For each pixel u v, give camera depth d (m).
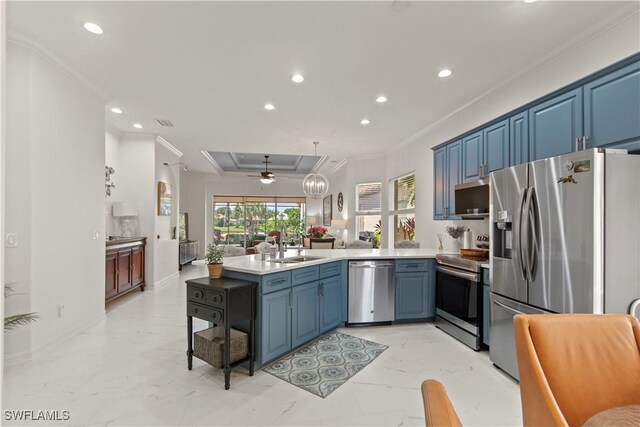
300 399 2.11
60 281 2.94
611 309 1.83
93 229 3.48
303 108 4.07
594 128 2.16
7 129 2.54
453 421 0.65
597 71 2.12
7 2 2.09
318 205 10.88
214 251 2.68
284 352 2.69
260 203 10.79
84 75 3.14
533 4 2.08
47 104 2.78
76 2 2.10
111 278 4.08
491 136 3.21
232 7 2.14
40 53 2.66
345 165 7.84
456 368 2.56
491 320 2.62
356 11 2.17
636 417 0.99
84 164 3.31
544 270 2.12
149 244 5.29
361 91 3.51
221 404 2.04
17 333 2.55
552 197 2.07
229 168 9.59
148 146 5.28
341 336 3.27
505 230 2.49
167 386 2.25
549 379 1.11
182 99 3.77
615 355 1.15
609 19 2.19
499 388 2.26
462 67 2.95
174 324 3.56
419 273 3.66
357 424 1.86
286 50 2.68
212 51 2.70
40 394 2.13
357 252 3.92
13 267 2.53
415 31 2.40
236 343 2.37
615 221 1.85
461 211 3.56
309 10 2.16
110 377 2.36
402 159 5.94
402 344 3.05
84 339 3.10
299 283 2.87
